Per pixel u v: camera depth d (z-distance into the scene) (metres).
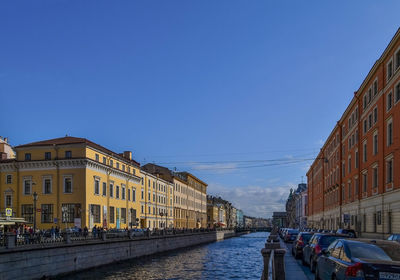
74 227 49.12
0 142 67.94
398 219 32.72
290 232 51.47
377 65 38.72
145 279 28.80
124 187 66.00
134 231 51.59
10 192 55.31
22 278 24.78
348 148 54.12
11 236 24.12
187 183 113.50
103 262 36.44
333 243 12.67
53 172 54.28
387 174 36.03
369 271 9.45
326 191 74.19
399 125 32.53
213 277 29.70
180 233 66.12
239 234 145.50
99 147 59.38
